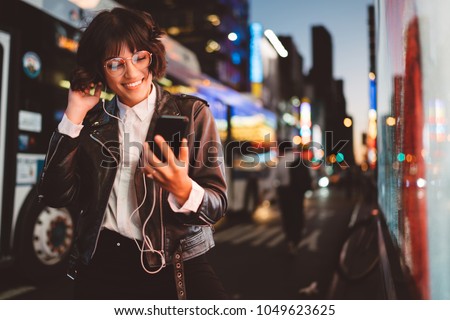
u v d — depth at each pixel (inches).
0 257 184.2
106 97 156.9
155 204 64.7
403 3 56.4
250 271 248.1
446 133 37.9
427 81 43.2
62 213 211.3
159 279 66.2
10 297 182.9
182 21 2439.7
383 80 91.8
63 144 64.7
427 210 43.8
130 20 64.4
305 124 2706.7
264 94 1419.8
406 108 55.2
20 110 196.4
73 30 227.3
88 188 67.4
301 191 298.2
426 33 43.6
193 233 67.2
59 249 209.3
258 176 510.9
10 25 191.8
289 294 199.3
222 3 2397.9
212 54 2336.4
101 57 64.6
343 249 213.5
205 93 365.4
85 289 67.1
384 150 97.0
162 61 67.2
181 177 57.8
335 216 560.4
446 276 38.4
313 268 256.4
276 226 438.9
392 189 76.7
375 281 208.7
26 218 192.4
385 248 93.1
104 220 67.1
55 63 216.8
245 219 493.4
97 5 231.8
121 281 66.2
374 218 202.1
